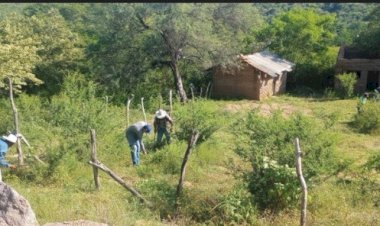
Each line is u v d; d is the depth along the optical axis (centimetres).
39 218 775
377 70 3344
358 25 4962
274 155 955
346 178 1072
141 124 1271
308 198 870
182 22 2755
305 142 964
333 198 919
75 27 3478
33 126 1323
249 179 916
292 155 941
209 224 832
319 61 3653
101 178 1112
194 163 1221
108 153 1269
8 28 2284
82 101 1422
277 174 877
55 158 1100
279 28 3862
